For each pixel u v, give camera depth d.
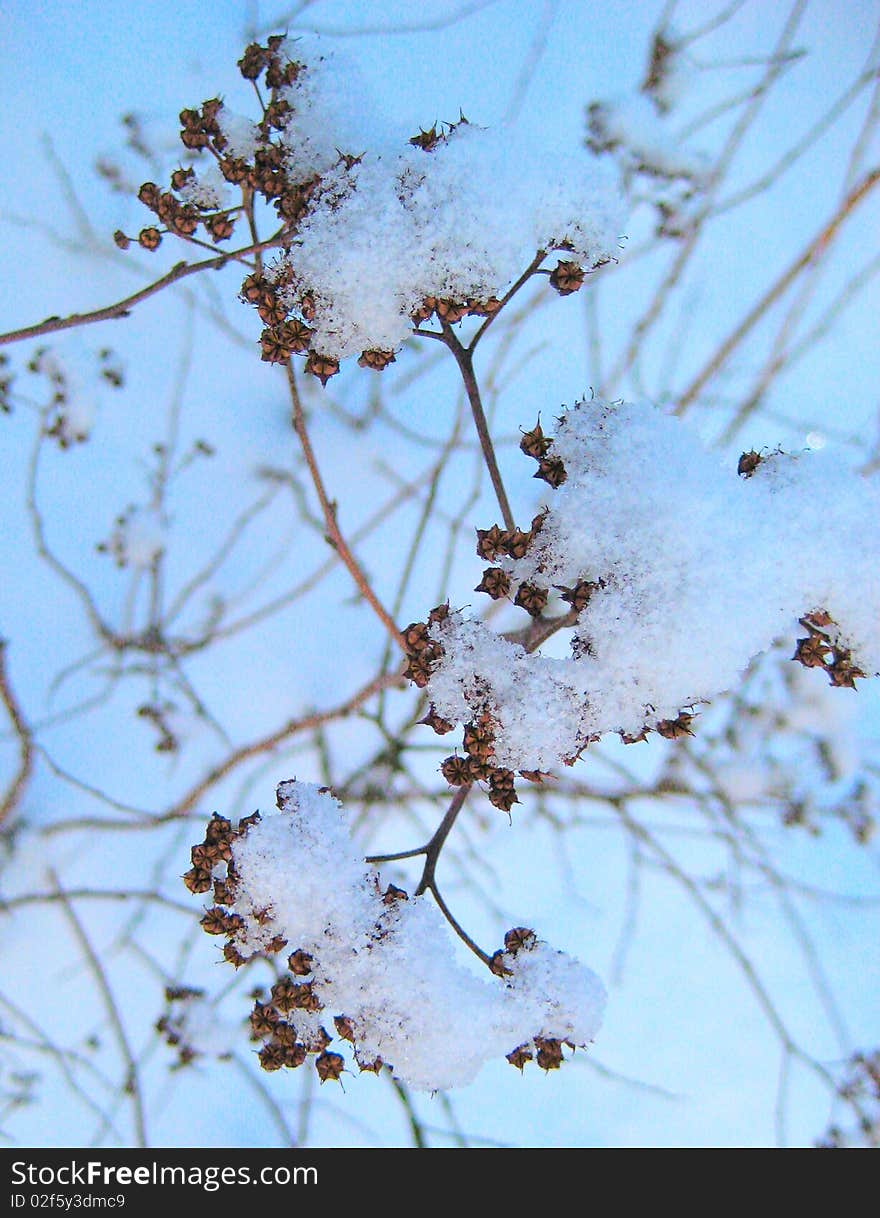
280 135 0.27
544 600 0.26
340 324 0.26
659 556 0.25
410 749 0.36
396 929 0.26
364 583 0.28
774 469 0.26
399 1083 0.36
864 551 0.25
